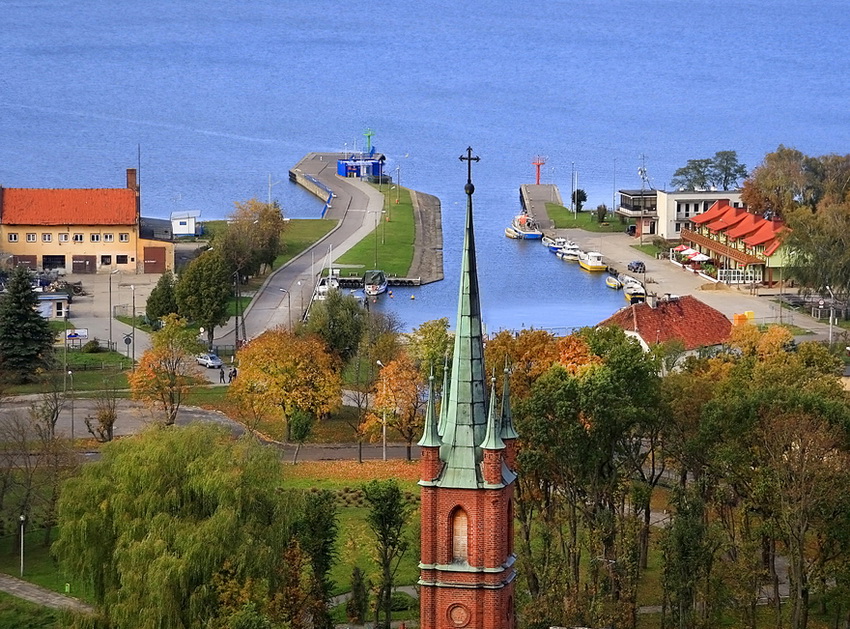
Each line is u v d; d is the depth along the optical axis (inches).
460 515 7440.9
